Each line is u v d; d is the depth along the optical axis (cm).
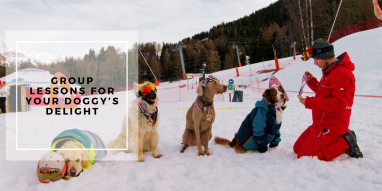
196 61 5822
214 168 251
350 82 243
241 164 266
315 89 301
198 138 321
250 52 5894
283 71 2111
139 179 226
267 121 297
